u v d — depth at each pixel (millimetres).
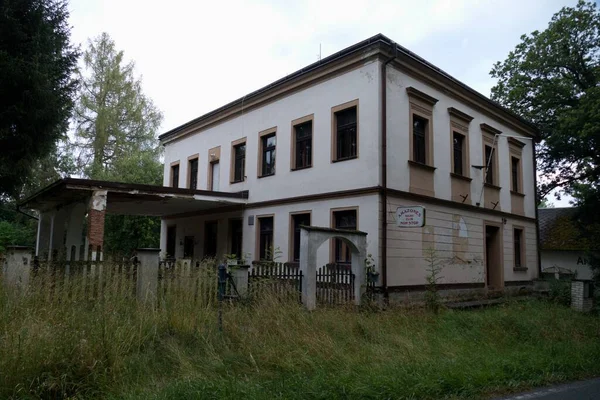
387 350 7254
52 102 14812
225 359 6348
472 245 17078
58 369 5258
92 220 13359
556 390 6316
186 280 8992
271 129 17781
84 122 31094
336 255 14508
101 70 31625
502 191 19438
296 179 16297
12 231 23891
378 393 5473
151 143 32562
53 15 16031
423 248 14719
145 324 6871
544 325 10078
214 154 21078
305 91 16406
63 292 7684
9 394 4773
